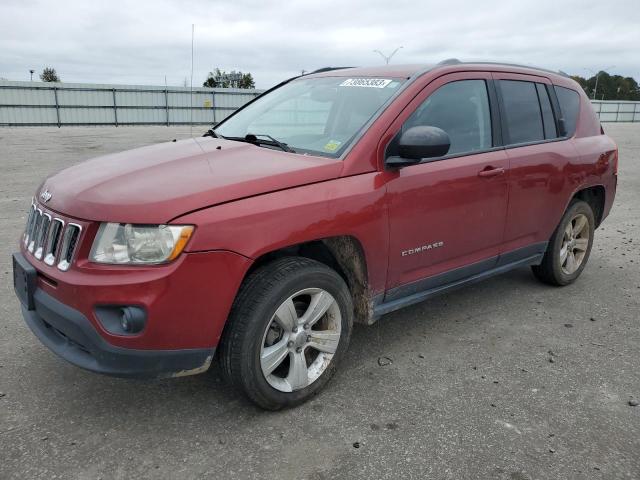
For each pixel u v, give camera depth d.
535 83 4.47
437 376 3.40
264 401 2.88
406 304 3.57
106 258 2.51
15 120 37.16
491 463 2.61
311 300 3.02
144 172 2.90
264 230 2.69
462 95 3.79
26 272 2.83
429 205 3.42
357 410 3.02
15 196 8.80
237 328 2.72
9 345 3.66
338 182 3.01
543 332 4.08
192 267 2.51
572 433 2.85
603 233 7.25
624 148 21.12
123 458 2.59
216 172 2.86
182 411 2.98
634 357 3.72
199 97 42.56
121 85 39.72
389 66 3.96
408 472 2.54
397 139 3.29
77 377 3.29
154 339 2.51
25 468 2.50
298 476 2.50
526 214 4.21
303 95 4.01
